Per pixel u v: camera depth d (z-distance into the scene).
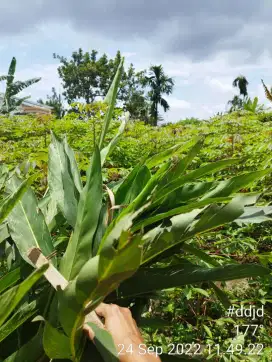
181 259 1.94
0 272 2.13
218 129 9.04
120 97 50.94
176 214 1.73
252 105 3.04
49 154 2.02
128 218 1.11
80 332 1.27
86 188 1.68
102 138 2.12
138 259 1.03
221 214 1.42
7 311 1.21
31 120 9.47
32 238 1.71
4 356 1.57
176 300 3.10
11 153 6.05
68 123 7.65
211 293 3.11
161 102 51.00
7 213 1.45
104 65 53.38
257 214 1.75
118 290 1.58
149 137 8.38
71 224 1.80
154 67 50.56
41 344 1.44
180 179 1.74
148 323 1.69
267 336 2.80
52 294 1.57
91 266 1.10
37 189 3.83
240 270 1.52
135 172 2.00
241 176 1.72
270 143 5.24
